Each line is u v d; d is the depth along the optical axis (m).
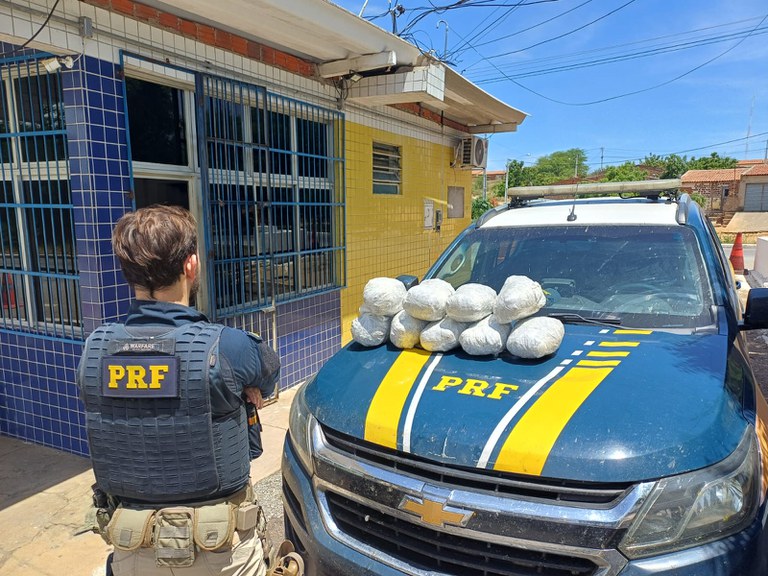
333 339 6.19
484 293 2.45
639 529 1.64
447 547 1.83
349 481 2.06
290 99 5.23
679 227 3.14
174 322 1.64
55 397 4.01
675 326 2.60
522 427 1.84
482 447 1.82
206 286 4.52
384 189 7.15
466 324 2.46
